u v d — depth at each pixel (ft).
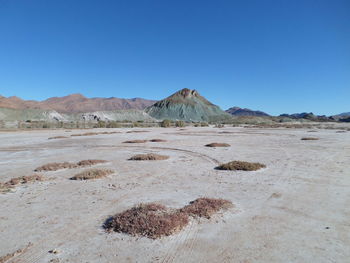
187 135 106.83
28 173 33.53
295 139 80.38
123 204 20.39
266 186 25.14
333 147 57.16
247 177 29.07
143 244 13.70
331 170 32.24
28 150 59.16
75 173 32.78
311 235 14.53
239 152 50.90
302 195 22.06
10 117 348.38
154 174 31.53
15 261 12.32
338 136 91.30
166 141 78.07
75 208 19.66
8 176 32.12
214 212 17.97
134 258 12.34
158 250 13.04
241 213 17.98
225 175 30.32
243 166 33.42
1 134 113.29
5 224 16.76
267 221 16.56
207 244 13.58
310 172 31.22
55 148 62.59
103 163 40.19
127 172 32.99
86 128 186.39
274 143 68.23
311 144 64.18
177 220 15.92
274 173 30.91
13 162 42.78
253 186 25.23
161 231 14.64
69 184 27.14
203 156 46.37
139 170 34.14
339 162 37.86
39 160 44.62
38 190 24.91
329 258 12.11
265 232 14.94
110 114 467.11
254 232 14.96
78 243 13.99
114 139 86.99
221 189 24.35
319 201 20.44
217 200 19.93
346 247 13.12
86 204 20.56
